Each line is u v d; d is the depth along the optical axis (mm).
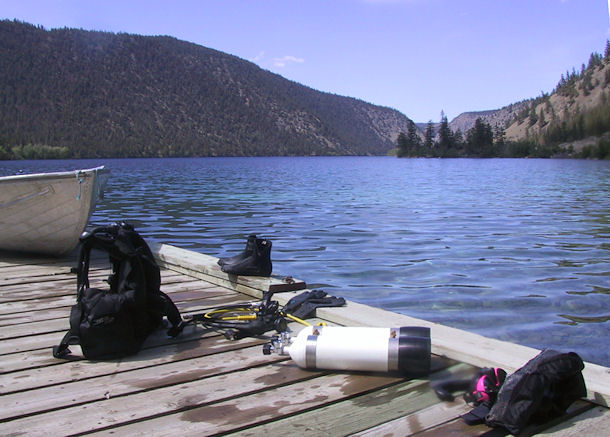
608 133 151375
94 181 6957
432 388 3076
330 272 8625
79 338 3441
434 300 6914
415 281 7980
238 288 5352
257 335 4000
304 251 10523
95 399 2910
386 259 9695
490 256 9938
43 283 5719
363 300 6930
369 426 2627
